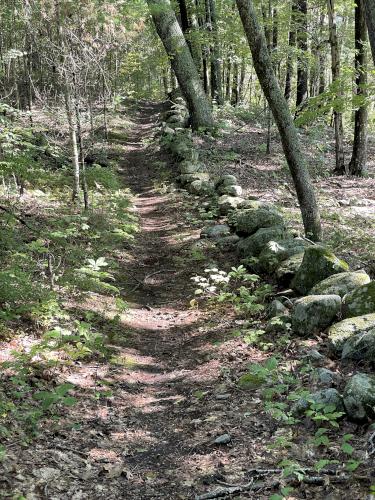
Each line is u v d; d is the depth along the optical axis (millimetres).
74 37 8656
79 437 3510
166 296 6781
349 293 4766
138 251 8406
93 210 9070
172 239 8828
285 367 4238
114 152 15102
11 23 14898
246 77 33062
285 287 6102
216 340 5195
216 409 3865
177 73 15383
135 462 3305
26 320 4965
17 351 4418
